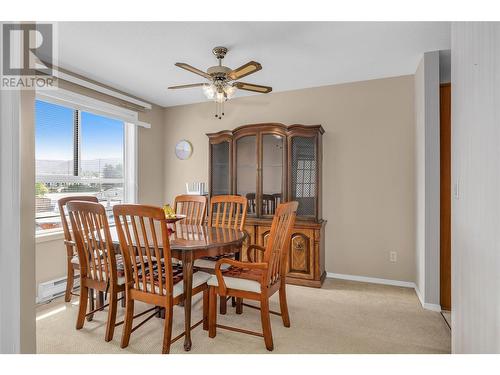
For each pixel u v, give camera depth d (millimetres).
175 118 4598
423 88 2756
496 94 1131
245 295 2068
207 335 2195
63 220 2641
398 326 2352
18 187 1246
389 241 3363
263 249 2676
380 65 3016
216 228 2820
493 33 1156
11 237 1231
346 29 2297
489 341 1184
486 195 1221
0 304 1223
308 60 2885
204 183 4387
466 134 1467
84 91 3334
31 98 1312
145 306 2732
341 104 3580
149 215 1823
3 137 1226
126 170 4117
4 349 1229
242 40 2479
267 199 3566
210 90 2512
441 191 2787
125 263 1986
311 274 3256
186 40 2480
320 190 3455
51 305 2729
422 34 2369
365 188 3471
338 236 3590
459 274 1580
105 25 2238
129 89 3811
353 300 2883
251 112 4078
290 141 3424
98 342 2074
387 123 3369
